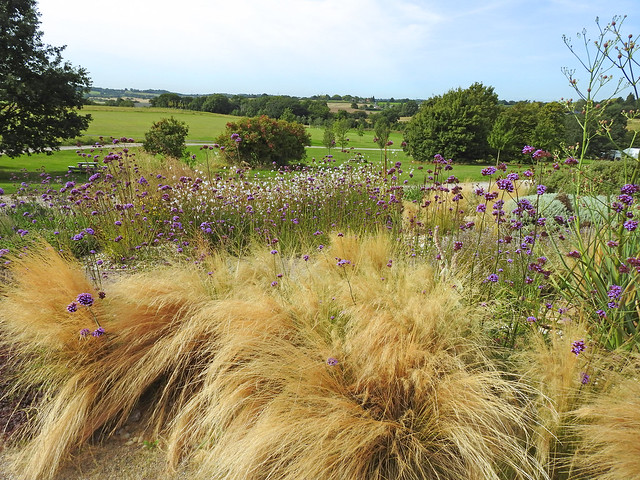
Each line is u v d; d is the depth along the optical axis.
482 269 3.93
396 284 3.25
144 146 20.77
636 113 2.97
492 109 37.62
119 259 5.22
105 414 2.65
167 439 2.57
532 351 2.55
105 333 2.86
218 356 2.62
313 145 40.75
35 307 2.96
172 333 2.98
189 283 3.36
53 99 20.58
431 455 2.09
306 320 2.91
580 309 2.85
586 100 3.06
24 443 2.50
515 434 2.16
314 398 2.26
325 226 6.11
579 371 2.21
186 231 5.76
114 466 2.38
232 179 7.39
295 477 2.01
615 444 1.82
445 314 2.71
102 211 6.14
